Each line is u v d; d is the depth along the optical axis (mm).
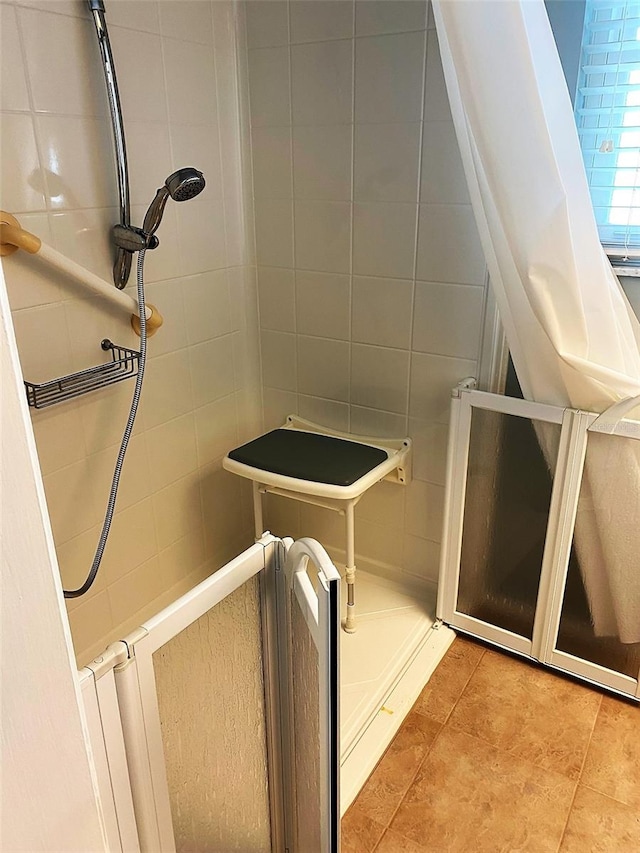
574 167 1300
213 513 2092
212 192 1826
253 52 1772
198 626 894
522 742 1576
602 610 1649
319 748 987
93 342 1561
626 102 1501
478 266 1640
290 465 1764
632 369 1504
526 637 1793
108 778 798
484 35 1181
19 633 520
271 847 1242
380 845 1359
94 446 1637
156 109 1604
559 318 1395
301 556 895
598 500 1549
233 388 2064
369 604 2008
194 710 937
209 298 1897
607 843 1354
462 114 1356
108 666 755
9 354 464
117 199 1542
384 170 1687
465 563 1826
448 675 1774
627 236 1578
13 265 1354
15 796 551
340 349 1943
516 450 1638
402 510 2002
